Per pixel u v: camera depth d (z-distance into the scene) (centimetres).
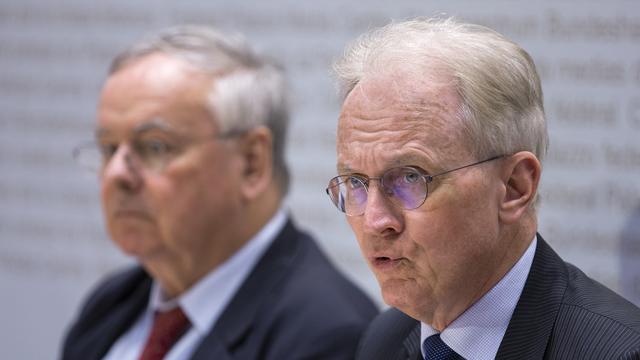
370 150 332
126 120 573
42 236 900
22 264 907
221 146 583
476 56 331
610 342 313
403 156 327
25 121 906
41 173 899
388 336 404
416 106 327
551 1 662
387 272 346
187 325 589
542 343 330
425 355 369
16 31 909
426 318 355
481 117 328
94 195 877
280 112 619
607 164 646
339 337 535
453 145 327
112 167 573
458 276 339
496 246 341
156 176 571
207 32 612
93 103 877
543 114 350
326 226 774
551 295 340
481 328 350
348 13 759
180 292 603
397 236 337
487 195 332
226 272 589
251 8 799
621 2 642
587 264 652
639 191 638
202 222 578
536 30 668
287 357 532
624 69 641
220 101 583
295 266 582
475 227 332
